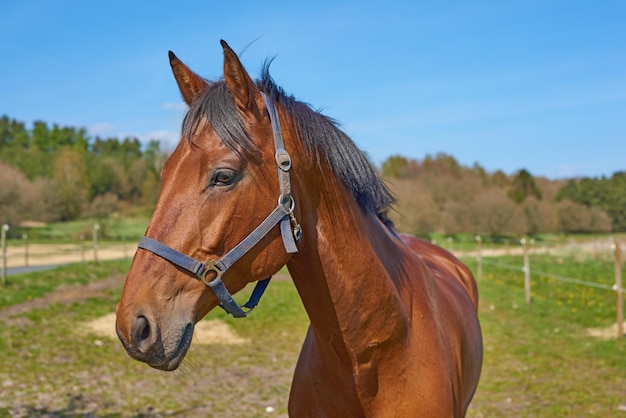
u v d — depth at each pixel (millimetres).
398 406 1862
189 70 1787
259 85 1780
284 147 1657
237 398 5234
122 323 1450
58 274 13586
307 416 2021
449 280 2854
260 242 1598
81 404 4918
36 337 7254
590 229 32125
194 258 1528
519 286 12758
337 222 1780
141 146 67125
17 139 69062
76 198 42094
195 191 1542
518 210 29953
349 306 1781
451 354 2133
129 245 29062
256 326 8672
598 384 5512
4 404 4801
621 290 7141
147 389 5414
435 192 33125
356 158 1866
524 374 5867
